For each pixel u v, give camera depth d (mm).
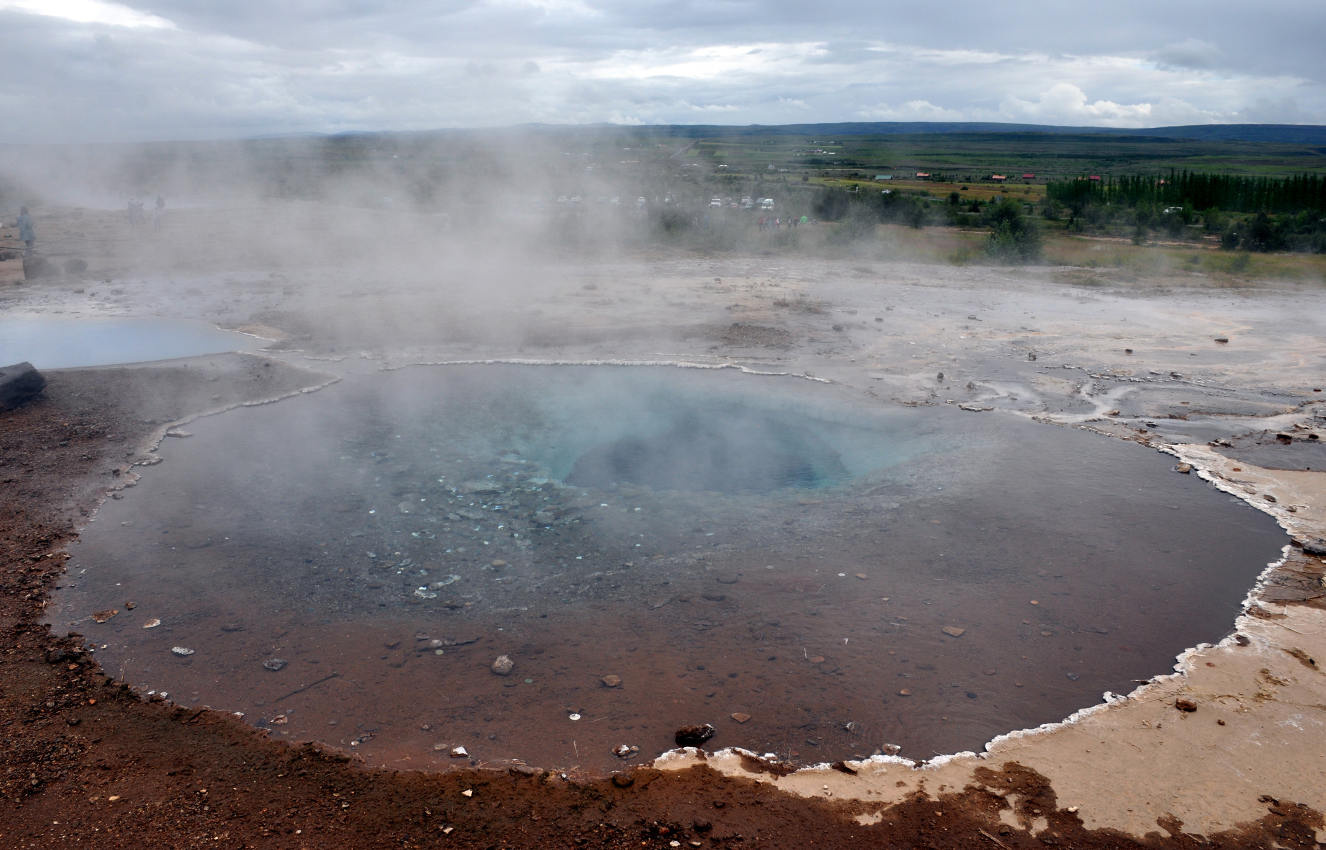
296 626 5164
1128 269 19609
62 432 8352
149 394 9625
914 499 6961
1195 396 9773
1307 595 5500
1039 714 4348
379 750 4066
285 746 4090
